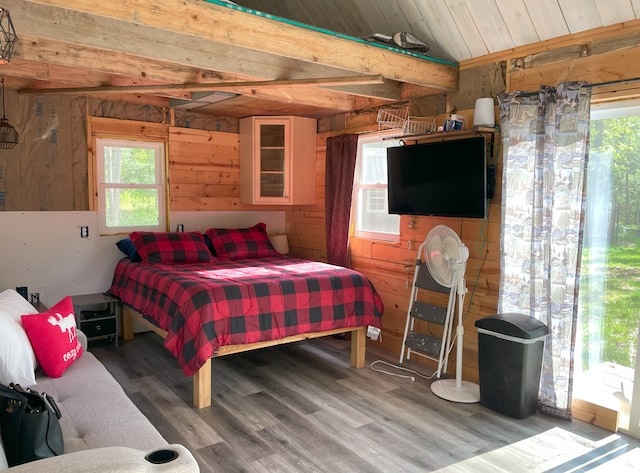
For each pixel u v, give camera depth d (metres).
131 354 4.19
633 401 2.90
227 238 5.07
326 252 5.27
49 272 4.37
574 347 3.05
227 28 2.63
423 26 3.63
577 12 2.92
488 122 3.41
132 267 4.30
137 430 2.02
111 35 2.71
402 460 2.59
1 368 2.30
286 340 3.53
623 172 2.98
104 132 4.58
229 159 5.45
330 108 4.65
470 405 3.30
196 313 3.14
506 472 2.49
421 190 3.86
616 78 2.86
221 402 3.26
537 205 3.16
